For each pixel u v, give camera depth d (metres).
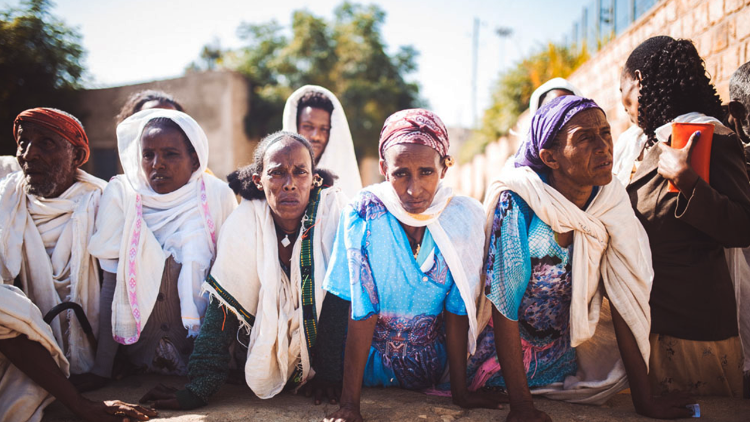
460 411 2.45
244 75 17.75
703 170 2.40
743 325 2.82
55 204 2.93
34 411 2.41
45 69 13.20
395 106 20.12
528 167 2.54
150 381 2.91
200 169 3.09
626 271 2.43
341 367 2.67
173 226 2.99
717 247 2.58
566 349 2.72
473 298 2.45
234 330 2.69
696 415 2.37
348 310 2.67
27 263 2.85
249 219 2.68
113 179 3.08
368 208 2.49
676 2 4.79
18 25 12.75
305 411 2.46
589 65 7.91
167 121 3.00
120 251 2.83
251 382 2.52
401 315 2.57
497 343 2.38
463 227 2.50
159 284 2.87
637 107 2.84
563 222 2.40
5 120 12.53
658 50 2.74
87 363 2.88
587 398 2.59
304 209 2.73
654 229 2.59
